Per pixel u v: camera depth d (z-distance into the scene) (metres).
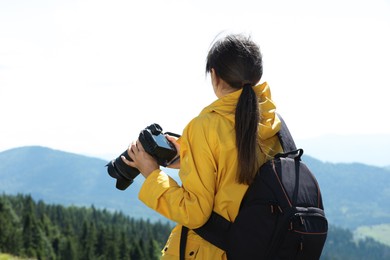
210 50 2.74
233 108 2.61
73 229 139.00
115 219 167.00
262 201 2.46
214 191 2.56
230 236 2.51
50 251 106.50
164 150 2.69
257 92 2.70
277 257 2.42
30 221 105.12
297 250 2.42
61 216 149.75
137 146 2.74
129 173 2.80
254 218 2.46
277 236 2.41
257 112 2.53
